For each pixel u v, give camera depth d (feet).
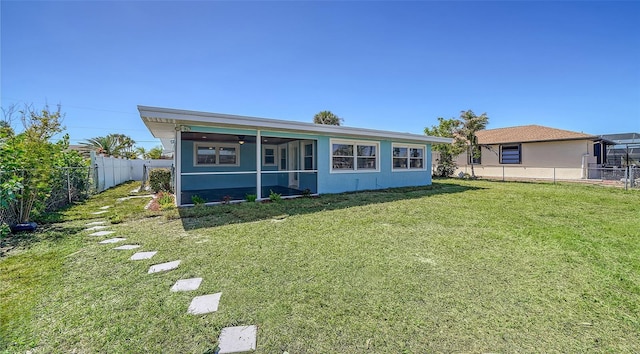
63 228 16.57
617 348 6.03
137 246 13.08
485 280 9.32
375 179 36.04
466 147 54.65
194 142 36.96
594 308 7.59
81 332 6.63
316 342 6.31
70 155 27.63
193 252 12.17
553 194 30.68
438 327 6.81
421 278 9.48
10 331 6.60
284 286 8.95
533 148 53.78
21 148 16.10
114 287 8.90
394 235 14.67
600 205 23.84
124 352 5.98
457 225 16.78
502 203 24.75
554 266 10.46
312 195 30.01
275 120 25.88
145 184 43.62
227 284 9.11
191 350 6.06
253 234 14.97
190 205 24.08
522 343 6.22
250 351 6.04
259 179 26.73
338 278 9.50
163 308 7.67
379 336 6.48
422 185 40.88
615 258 11.23
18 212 16.57
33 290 8.64
